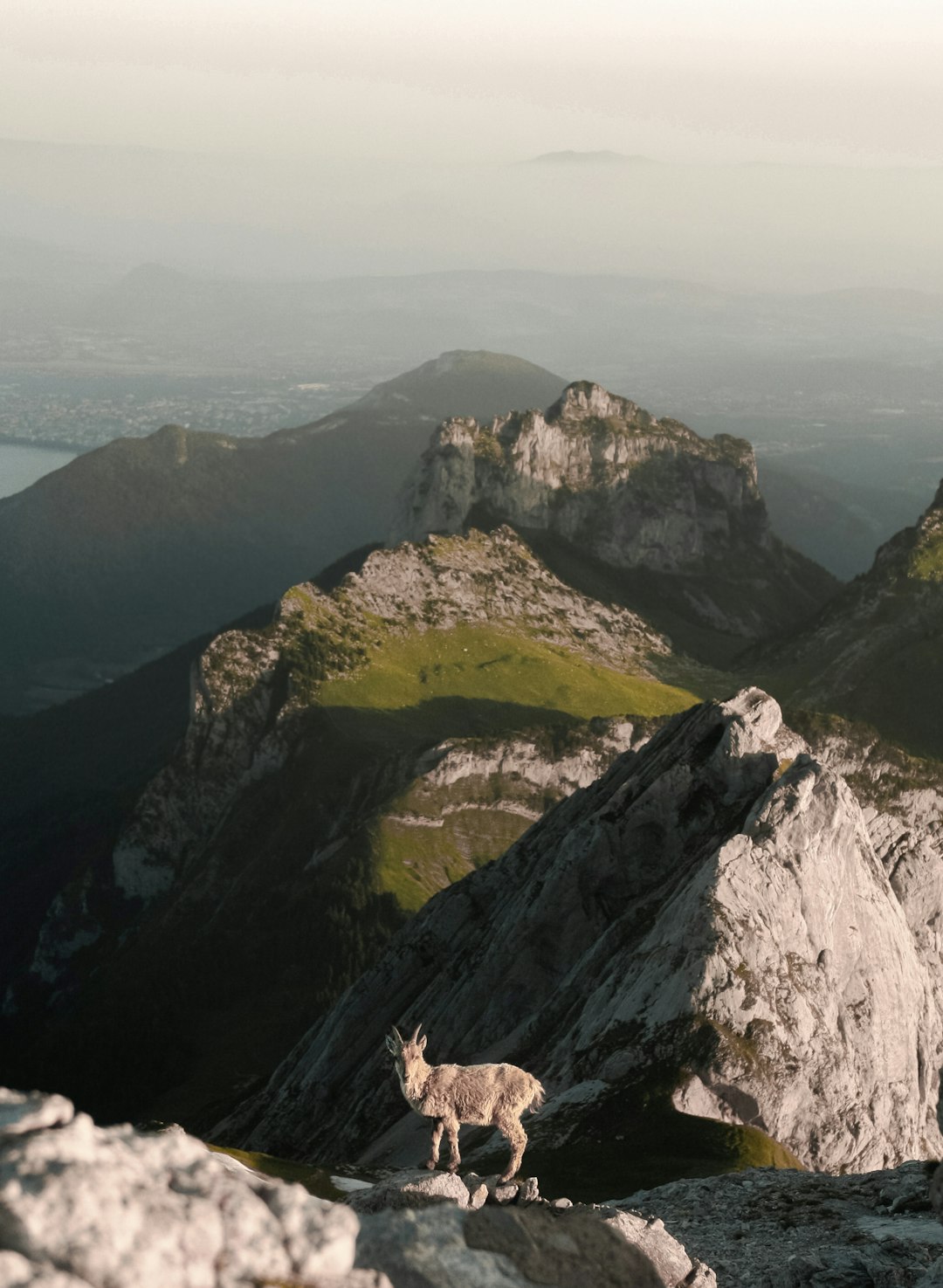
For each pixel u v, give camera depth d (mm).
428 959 95250
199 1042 176375
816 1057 64500
